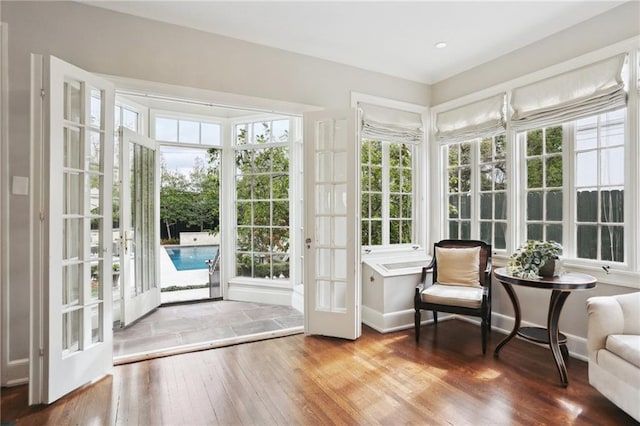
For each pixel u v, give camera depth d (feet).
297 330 11.95
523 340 11.10
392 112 13.52
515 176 11.59
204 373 8.82
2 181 8.16
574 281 8.45
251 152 16.28
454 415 6.96
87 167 8.53
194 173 32.40
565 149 10.35
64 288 8.11
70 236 8.25
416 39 11.17
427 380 8.42
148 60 9.62
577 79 9.80
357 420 6.81
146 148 14.42
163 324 12.82
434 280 12.42
